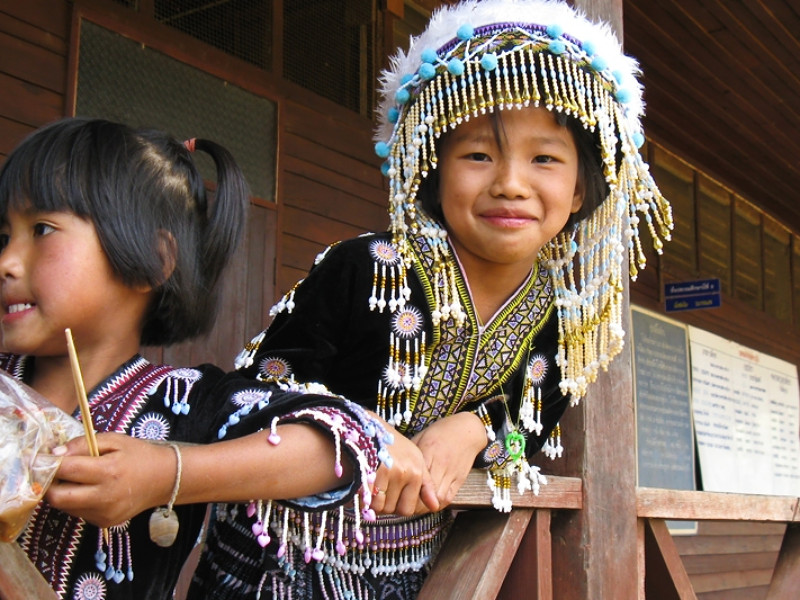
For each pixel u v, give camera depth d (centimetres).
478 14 145
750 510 224
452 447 137
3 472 86
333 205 429
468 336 151
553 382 164
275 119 406
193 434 117
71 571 109
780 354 769
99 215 111
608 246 160
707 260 687
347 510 130
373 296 144
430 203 156
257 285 389
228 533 138
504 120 142
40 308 109
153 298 123
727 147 654
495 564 152
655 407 597
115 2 354
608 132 150
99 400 115
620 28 205
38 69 329
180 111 370
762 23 486
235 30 397
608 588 177
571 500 173
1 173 115
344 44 443
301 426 107
